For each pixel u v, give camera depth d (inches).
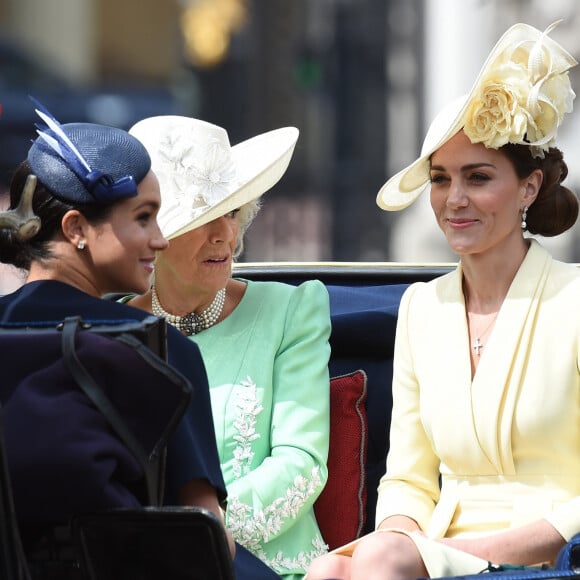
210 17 2329.0
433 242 1670.8
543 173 477.7
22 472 359.3
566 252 1380.4
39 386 365.4
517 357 462.6
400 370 492.7
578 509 438.9
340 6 2044.8
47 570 370.3
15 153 1843.0
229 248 509.7
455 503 465.7
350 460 520.7
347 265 580.1
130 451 364.5
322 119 2041.1
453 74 1504.7
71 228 389.1
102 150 390.0
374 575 421.1
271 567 486.6
